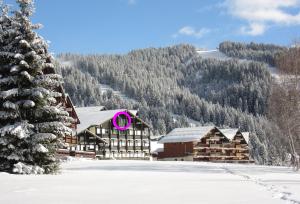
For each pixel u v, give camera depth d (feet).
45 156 90.48
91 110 329.72
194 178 84.64
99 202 43.50
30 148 88.58
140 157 310.86
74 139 221.25
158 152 348.38
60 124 91.25
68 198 47.06
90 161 189.88
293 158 140.97
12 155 87.10
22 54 90.27
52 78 92.99
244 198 46.68
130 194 51.31
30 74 91.04
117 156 294.87
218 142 353.51
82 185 63.93
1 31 91.61
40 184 64.75
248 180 78.18
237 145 370.94
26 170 86.94
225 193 52.26
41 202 43.55
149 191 55.16
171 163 183.32
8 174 82.84
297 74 148.36
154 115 576.20
